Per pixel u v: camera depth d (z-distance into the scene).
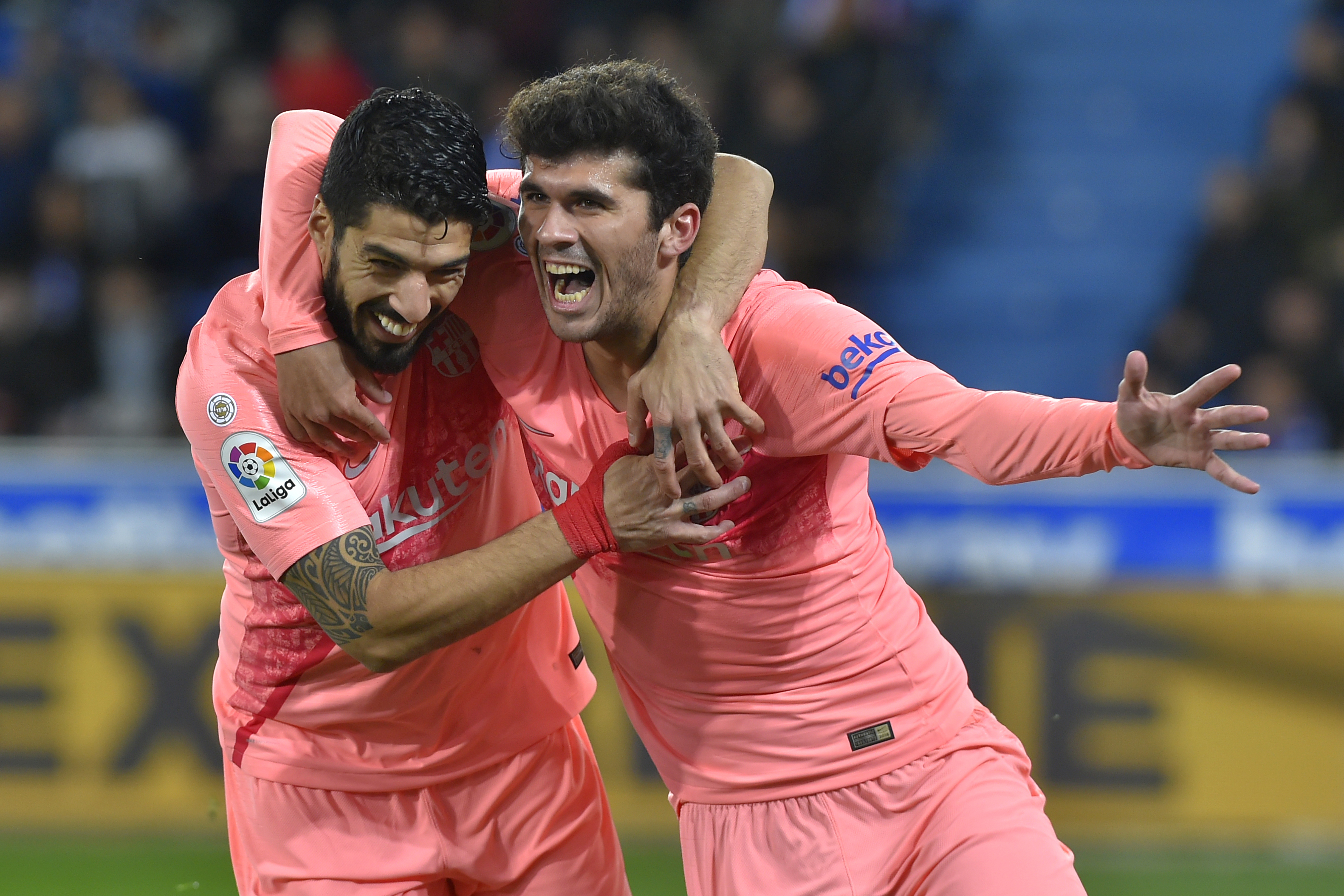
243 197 29.56
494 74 32.91
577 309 9.31
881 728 10.10
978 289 33.34
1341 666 20.12
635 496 9.38
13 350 27.25
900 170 33.03
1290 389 27.45
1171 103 35.28
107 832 20.91
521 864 11.29
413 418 10.35
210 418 9.88
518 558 9.49
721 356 9.14
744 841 10.37
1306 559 20.17
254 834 11.05
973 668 20.31
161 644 20.89
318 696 10.66
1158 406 8.20
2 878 19.25
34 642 20.88
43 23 32.56
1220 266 28.41
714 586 9.98
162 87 30.70
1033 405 8.79
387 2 33.53
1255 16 36.00
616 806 20.53
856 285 31.69
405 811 10.95
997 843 9.73
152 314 27.69
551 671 11.34
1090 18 36.06
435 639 9.68
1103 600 20.30
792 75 30.70
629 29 33.41
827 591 10.04
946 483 20.41
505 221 10.05
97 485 20.81
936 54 34.62
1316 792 20.17
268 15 33.97
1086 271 33.62
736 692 10.21
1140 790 20.28
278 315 9.44
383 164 8.96
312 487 9.83
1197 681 20.25
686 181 9.31
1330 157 29.59
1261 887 19.06
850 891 10.07
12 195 29.08
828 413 9.40
